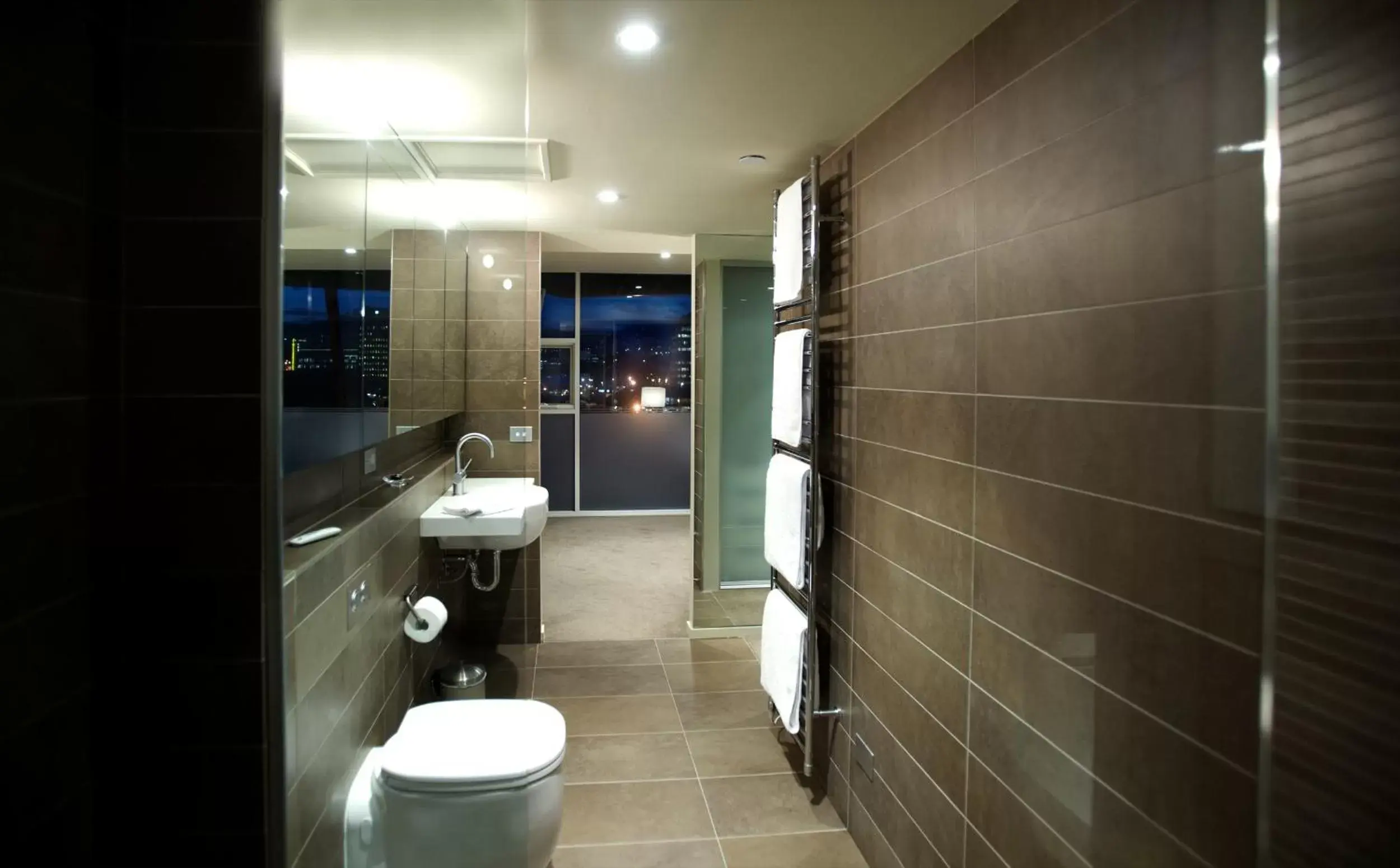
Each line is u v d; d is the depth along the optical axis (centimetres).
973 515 156
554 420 719
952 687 166
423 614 220
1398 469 68
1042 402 131
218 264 107
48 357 92
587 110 200
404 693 223
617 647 381
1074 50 121
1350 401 72
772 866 213
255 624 109
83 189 98
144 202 106
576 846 221
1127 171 109
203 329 107
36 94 88
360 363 199
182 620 108
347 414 187
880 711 207
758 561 434
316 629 138
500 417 368
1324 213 74
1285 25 78
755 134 222
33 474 90
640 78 177
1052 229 128
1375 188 69
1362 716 72
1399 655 68
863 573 221
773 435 270
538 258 368
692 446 424
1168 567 102
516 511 285
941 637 171
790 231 254
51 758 94
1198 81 95
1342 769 74
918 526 183
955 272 163
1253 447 88
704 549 421
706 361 417
